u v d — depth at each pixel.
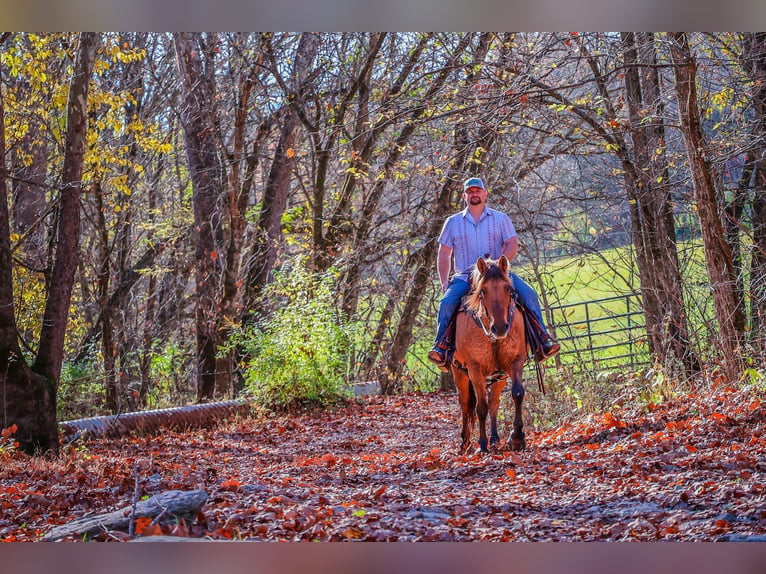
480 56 17.48
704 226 12.29
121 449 12.15
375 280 25.62
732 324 11.88
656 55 14.26
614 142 14.88
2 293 10.88
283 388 17.59
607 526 5.73
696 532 5.34
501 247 9.89
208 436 14.14
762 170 14.93
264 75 22.86
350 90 22.06
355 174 20.52
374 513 6.12
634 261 16.23
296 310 18.45
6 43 17.17
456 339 9.54
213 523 5.65
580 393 12.69
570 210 22.03
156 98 25.42
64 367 19.42
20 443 10.81
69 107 12.11
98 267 26.67
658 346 13.82
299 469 9.52
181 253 28.03
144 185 27.22
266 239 23.02
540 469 8.08
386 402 19.31
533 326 9.54
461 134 18.91
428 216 24.33
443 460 9.37
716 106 14.64
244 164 23.42
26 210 20.53
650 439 9.07
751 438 8.21
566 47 13.87
